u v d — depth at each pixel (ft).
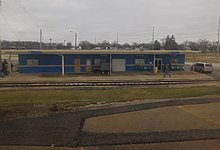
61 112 42.22
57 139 28.94
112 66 115.03
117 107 45.83
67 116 39.42
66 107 46.19
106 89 68.85
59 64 110.63
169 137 29.58
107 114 40.60
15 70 117.19
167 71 112.37
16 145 26.94
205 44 463.01
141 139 28.94
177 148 26.21
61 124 35.04
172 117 38.65
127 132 31.58
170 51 114.42
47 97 56.44
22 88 69.36
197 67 120.88
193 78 94.43
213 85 77.87
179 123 35.47
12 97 56.03
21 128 33.04
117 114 40.57
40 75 100.32
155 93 62.64
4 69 100.17
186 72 115.24
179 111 42.39
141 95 59.72
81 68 112.06
